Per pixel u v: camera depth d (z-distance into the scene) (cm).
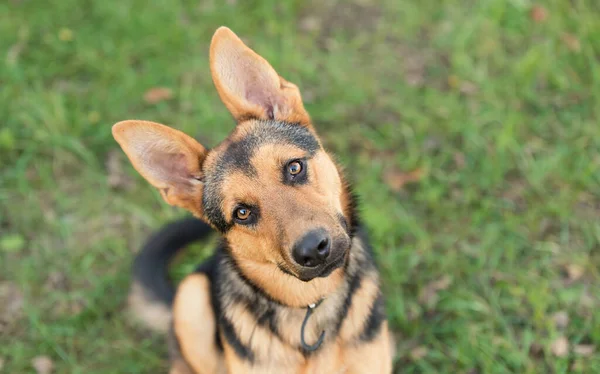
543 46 141
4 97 139
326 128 137
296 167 84
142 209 127
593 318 104
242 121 89
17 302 116
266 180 82
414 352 105
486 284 110
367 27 154
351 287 90
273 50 147
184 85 145
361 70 145
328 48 151
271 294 89
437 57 146
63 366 109
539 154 127
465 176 125
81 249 123
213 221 88
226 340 90
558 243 114
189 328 98
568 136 128
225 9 158
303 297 88
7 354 110
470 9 153
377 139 134
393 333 108
